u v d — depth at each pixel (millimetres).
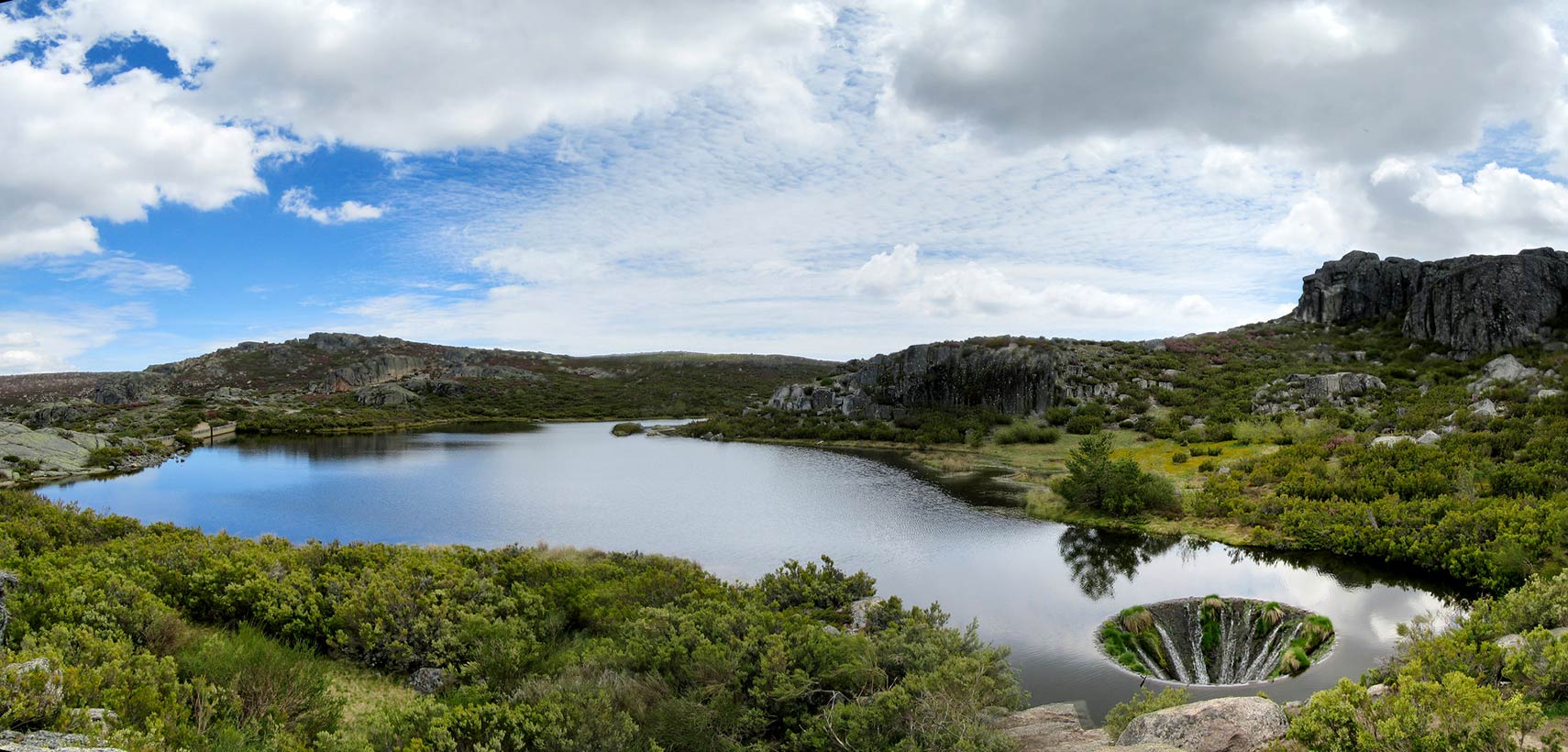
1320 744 9555
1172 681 20000
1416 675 11562
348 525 40250
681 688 13242
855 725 11586
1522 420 43406
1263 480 41188
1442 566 27062
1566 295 75375
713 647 13828
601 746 10586
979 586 28375
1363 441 46625
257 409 122812
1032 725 14359
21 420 109875
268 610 17094
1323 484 36781
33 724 8070
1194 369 84438
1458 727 8586
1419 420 49250
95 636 12117
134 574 18125
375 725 10602
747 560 32531
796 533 37719
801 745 12195
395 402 138000
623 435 103375
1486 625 15039
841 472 60375
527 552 26109
